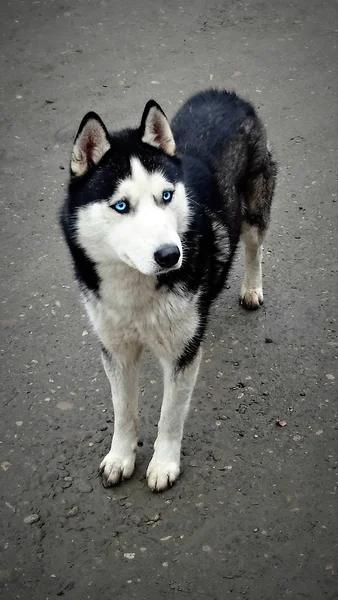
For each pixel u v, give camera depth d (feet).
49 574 3.45
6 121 7.05
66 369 4.58
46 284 5.25
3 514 3.73
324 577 3.37
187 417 4.22
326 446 4.02
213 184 3.98
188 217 3.44
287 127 6.80
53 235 5.73
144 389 4.43
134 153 3.22
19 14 8.78
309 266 5.32
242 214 4.52
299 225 5.70
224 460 3.97
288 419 4.19
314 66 7.67
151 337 3.59
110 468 3.84
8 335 4.84
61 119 7.03
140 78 7.55
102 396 4.39
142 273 3.27
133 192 3.14
